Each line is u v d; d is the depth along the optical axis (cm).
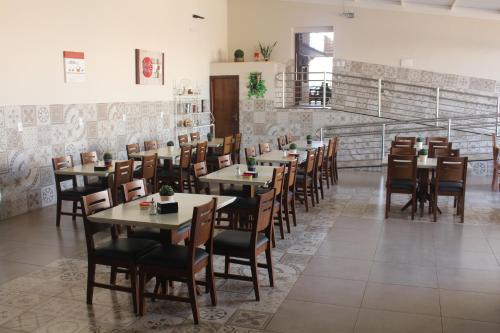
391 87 1095
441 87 1070
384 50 1094
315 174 703
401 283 407
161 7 952
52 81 701
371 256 475
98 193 374
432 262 458
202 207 331
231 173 546
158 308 362
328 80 1084
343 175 961
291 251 492
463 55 1048
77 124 754
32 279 421
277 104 1122
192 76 1079
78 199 579
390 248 500
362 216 634
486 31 1028
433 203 612
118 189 584
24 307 366
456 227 579
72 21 733
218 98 1162
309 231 564
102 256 354
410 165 606
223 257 472
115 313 354
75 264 457
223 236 387
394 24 1080
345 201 724
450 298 377
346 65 1121
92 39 777
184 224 334
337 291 391
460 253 483
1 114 620
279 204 527
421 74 1077
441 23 1051
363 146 1073
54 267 449
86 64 766
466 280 413
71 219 623
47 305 369
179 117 1038
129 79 873
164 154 750
